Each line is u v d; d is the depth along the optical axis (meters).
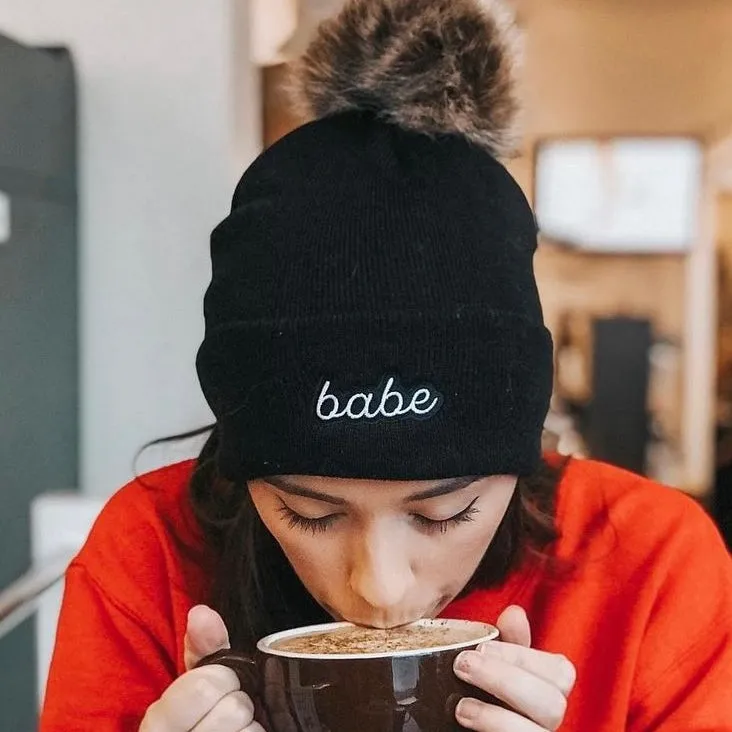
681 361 3.76
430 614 0.61
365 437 0.54
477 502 0.58
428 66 0.63
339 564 0.58
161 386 1.35
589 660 0.75
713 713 0.69
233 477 0.60
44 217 1.26
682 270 3.73
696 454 3.77
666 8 3.30
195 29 1.30
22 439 1.23
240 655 0.55
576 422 3.54
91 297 1.35
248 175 0.65
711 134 3.53
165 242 1.33
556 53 3.40
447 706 0.51
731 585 0.76
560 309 3.75
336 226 0.58
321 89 0.66
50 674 0.78
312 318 0.56
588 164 3.60
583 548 0.78
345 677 0.50
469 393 0.56
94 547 0.82
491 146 0.66
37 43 1.32
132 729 0.75
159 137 1.32
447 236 0.58
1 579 1.18
